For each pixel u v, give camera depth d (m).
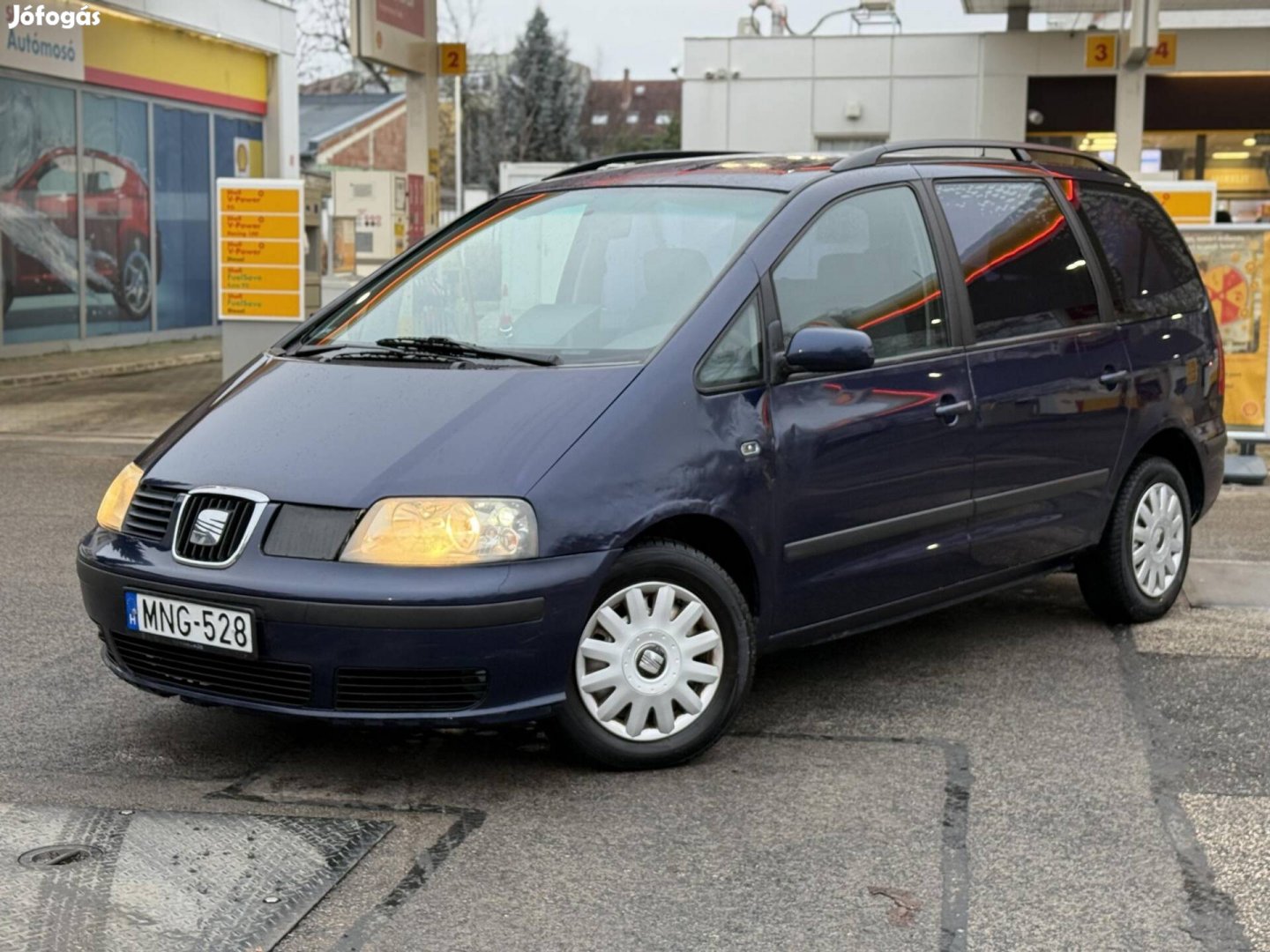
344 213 15.35
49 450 11.16
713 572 4.54
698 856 3.88
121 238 21.77
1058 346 5.72
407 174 15.58
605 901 3.61
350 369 4.76
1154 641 6.04
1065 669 5.63
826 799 4.29
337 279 32.91
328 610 4.05
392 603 4.03
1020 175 5.91
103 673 5.54
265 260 12.88
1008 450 5.48
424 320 5.16
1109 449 5.96
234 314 12.95
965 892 3.67
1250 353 9.87
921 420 5.13
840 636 5.06
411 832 4.01
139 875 3.69
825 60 26.77
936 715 5.08
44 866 3.73
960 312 5.39
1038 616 6.45
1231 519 8.60
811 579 4.84
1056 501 5.73
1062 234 5.95
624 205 5.28
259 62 25.88
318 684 4.12
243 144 25.58
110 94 21.31
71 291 20.52
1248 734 4.86
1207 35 25.11
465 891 3.65
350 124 51.75
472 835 4.00
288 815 4.12
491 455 4.23
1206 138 25.75
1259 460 9.88
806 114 26.98
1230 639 6.05
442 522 4.11
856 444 4.91
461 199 47.44
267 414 4.61
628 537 4.29
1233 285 9.84
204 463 4.47
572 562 4.20
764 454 4.64
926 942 3.40
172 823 4.04
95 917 3.45
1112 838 4.00
